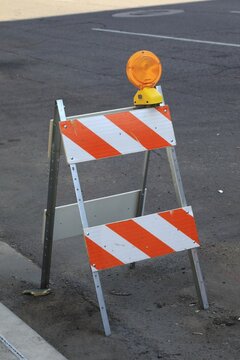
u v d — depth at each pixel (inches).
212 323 205.2
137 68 204.7
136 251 203.6
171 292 225.0
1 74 577.9
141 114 205.5
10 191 322.3
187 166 343.0
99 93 493.0
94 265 198.8
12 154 375.6
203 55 593.3
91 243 198.5
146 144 206.5
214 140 380.5
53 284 233.3
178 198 212.2
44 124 427.5
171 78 519.2
